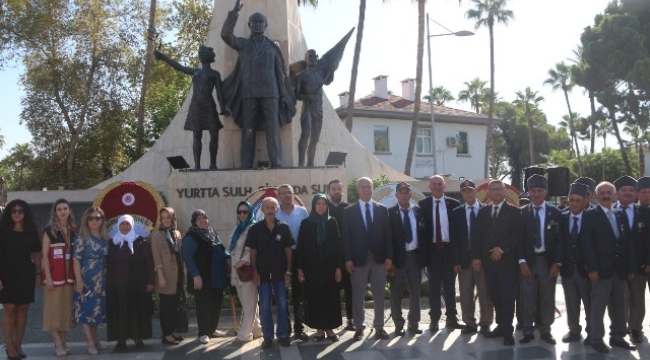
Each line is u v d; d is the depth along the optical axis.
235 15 10.64
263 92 10.75
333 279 6.99
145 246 6.95
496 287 6.93
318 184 10.70
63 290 6.58
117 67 26.50
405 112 31.05
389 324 8.10
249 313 7.16
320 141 16.36
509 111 44.47
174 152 16.69
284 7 12.41
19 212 6.52
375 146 30.83
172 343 7.11
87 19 26.16
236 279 7.16
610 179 42.53
